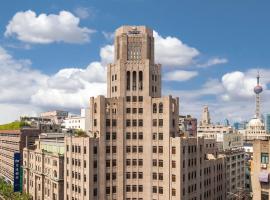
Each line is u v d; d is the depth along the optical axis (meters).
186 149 123.62
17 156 188.62
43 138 189.12
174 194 121.06
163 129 124.75
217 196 147.38
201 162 133.50
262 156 83.56
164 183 123.69
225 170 156.12
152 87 132.12
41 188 161.00
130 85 130.38
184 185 121.94
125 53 132.50
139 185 128.38
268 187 81.94
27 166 179.38
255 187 84.25
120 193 127.81
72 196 131.75
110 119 128.38
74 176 131.25
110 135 128.12
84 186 125.62
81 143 127.50
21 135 199.50
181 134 143.88
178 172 120.06
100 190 125.56
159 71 134.88
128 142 129.25
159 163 125.25
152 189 126.12
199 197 131.38
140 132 129.12
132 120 129.62
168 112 123.75
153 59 137.38
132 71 130.50
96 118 129.12
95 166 125.44
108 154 127.69
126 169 128.88
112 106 129.00
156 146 125.94
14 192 186.50
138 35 133.50
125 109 129.75
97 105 128.25
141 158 128.62
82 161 126.56
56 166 145.62
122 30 134.12
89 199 123.19
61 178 142.75
